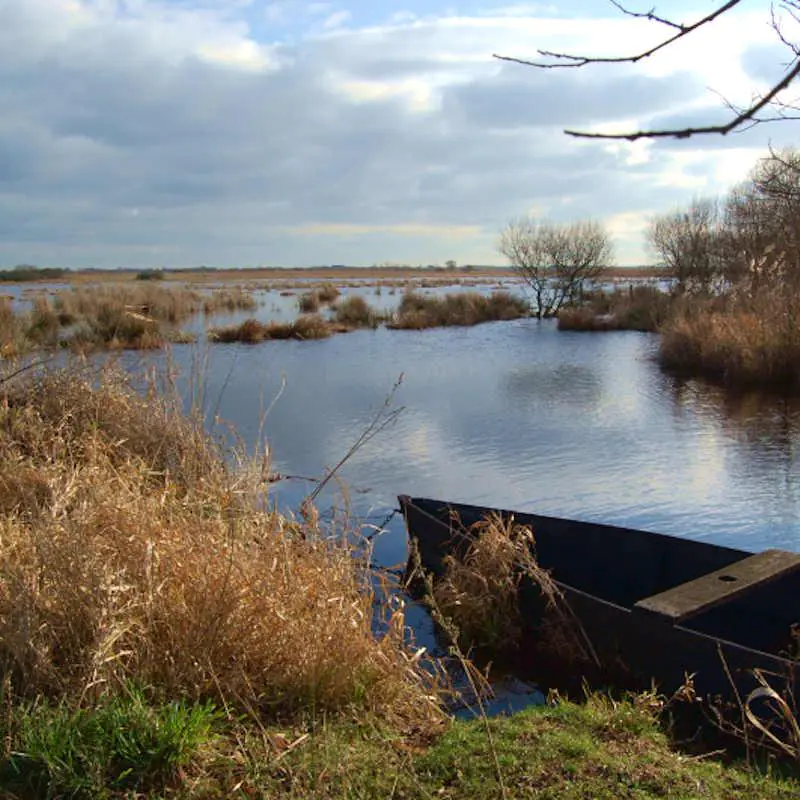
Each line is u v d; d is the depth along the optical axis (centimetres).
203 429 771
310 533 525
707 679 454
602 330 3234
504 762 340
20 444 730
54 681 354
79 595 385
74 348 1305
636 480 1034
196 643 383
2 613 383
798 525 855
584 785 324
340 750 339
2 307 2325
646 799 317
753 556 562
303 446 1221
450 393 1733
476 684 518
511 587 588
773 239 2058
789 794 339
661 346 2286
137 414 801
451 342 2842
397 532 826
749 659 432
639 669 496
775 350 1803
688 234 3347
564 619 545
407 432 1331
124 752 307
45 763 300
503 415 1481
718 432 1316
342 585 465
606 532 682
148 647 377
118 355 1228
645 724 398
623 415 1470
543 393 1728
